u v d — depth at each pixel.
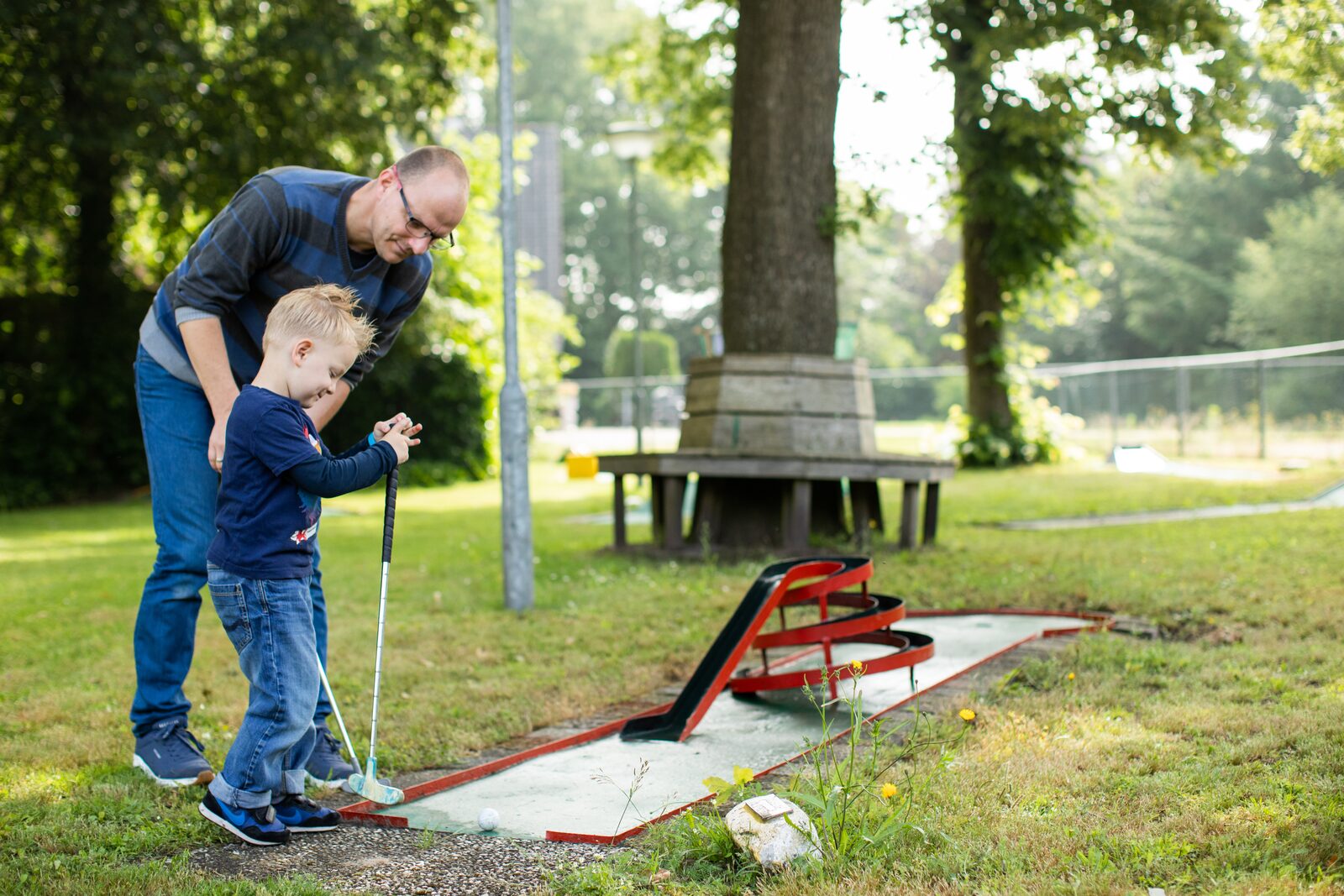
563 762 3.54
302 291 2.98
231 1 16.75
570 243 58.00
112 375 18.22
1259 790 2.77
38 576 8.87
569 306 58.09
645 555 8.45
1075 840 2.50
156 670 3.49
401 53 17.02
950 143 14.78
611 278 58.28
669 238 59.16
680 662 5.05
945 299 20.09
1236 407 18.02
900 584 6.72
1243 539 8.03
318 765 3.49
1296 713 3.47
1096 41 13.16
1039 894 2.21
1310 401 17.03
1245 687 3.93
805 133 9.04
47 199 17.69
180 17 17.09
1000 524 10.46
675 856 2.59
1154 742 3.29
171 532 3.48
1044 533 9.39
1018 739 3.36
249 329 3.52
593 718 4.17
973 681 4.27
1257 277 37.06
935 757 3.20
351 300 3.05
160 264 19.39
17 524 14.59
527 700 4.37
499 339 22.77
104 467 18.48
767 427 8.70
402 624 6.07
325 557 9.55
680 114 19.83
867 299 57.66
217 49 17.91
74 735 3.98
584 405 42.19
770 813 2.54
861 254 55.84
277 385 2.94
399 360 19.78
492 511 14.54
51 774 3.52
